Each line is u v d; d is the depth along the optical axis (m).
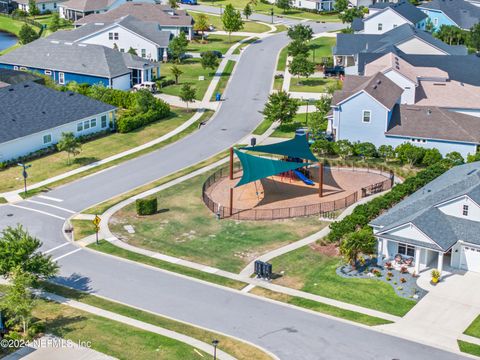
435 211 58.28
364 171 79.12
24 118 84.38
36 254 52.56
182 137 91.31
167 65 126.62
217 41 143.38
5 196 72.25
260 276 56.19
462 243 56.59
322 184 72.50
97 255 60.25
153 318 50.19
